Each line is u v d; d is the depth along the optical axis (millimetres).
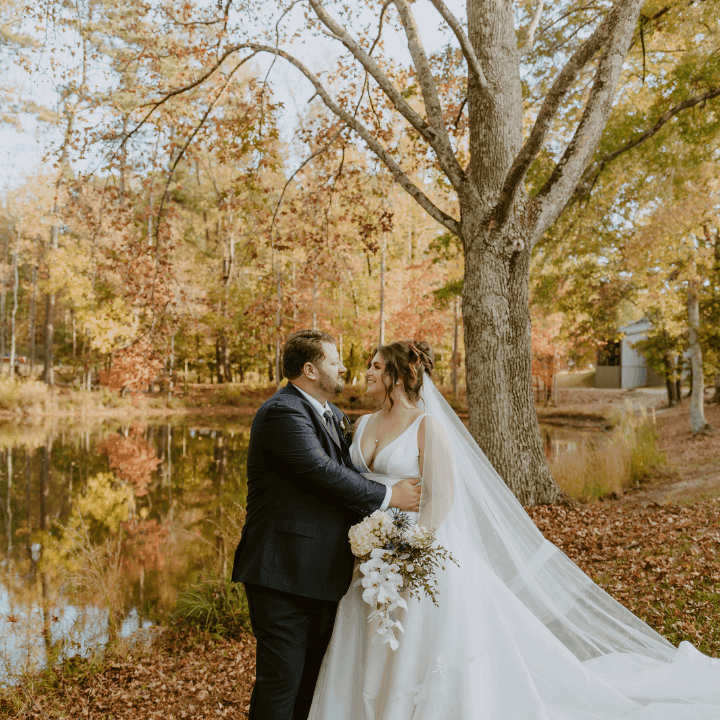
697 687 2770
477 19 7285
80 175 8883
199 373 39562
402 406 2877
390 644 2393
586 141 7125
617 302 16203
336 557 2596
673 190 10719
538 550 3010
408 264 25234
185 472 14305
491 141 7152
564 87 5602
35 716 3945
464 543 2723
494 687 2486
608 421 22922
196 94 9312
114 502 11266
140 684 4430
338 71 9750
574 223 11422
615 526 6449
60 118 8812
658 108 10180
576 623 3031
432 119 7285
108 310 23703
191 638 5273
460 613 2504
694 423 14086
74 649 4996
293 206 10375
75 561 7691
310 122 10234
